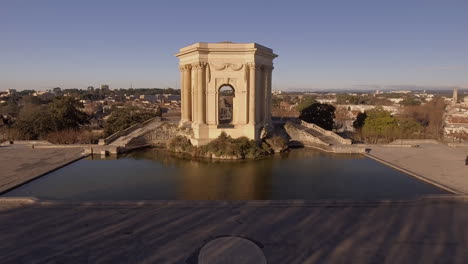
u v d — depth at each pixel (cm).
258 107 6419
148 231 2448
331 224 2584
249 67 6069
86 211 2845
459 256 2095
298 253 2130
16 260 2031
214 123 6119
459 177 4172
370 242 2286
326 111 9006
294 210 2866
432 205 3028
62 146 6378
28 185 3906
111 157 5744
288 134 7125
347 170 4744
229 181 4156
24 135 8119
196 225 2556
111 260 2033
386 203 3053
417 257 2083
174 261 2019
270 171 4712
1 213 2802
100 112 18938
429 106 13700
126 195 3550
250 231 2450
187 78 6656
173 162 5359
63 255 2095
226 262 1998
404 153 5956
